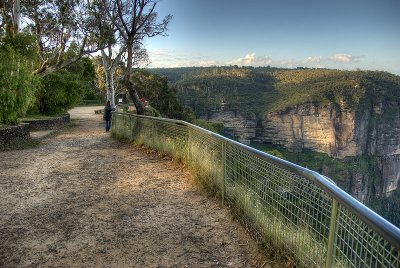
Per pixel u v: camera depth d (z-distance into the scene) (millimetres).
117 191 6156
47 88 25094
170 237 4105
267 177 3674
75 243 3949
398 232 1522
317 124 123875
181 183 6617
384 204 122812
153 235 4168
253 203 4055
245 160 4324
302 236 2963
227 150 5055
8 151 11430
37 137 15734
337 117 118750
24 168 8367
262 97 148500
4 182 6922
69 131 20031
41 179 7160
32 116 23828
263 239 3701
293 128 129750
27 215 4910
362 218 1851
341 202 2178
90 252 3719
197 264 3439
